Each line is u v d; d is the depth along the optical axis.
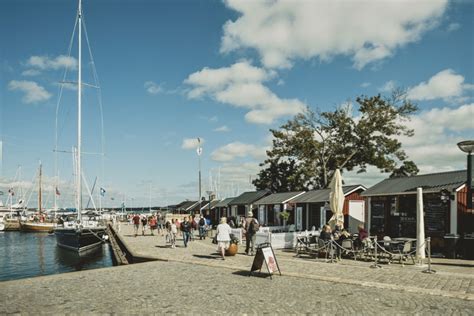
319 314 9.62
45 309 10.23
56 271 30.73
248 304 10.60
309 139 48.75
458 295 11.32
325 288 12.58
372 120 47.59
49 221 83.94
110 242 42.22
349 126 48.78
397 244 18.06
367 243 19.05
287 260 19.06
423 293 11.77
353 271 15.68
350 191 33.81
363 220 29.14
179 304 10.66
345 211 33.66
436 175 24.58
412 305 10.37
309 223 37.16
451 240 19.70
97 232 41.62
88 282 13.79
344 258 19.64
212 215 60.59
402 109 47.94
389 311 9.81
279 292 12.03
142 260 21.20
